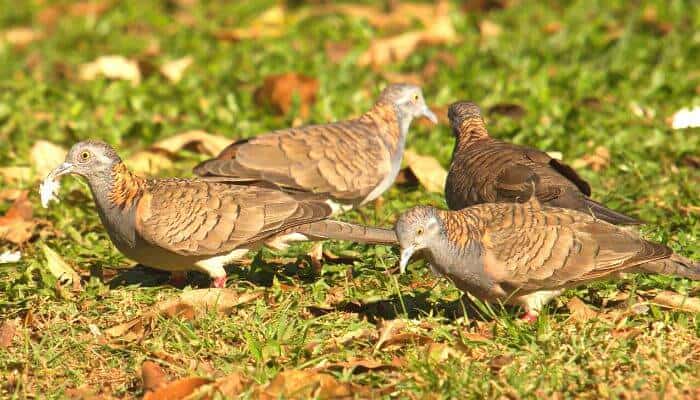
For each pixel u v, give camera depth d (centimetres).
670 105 1617
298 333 979
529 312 988
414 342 941
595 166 1415
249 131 1594
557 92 1703
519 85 1727
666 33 1978
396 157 1298
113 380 924
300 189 1188
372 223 1274
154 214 1037
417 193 1358
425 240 931
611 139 1473
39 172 1448
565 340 941
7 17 2434
